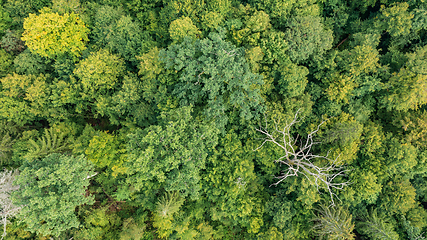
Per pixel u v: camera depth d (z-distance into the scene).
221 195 15.06
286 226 15.26
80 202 12.70
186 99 14.79
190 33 14.16
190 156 13.39
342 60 15.31
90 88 16.03
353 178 15.04
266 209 15.52
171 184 13.16
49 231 11.96
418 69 13.79
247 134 15.91
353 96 15.78
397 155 14.28
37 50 14.71
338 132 14.55
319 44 14.95
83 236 15.47
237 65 13.21
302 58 14.95
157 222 15.58
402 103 14.37
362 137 15.05
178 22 13.79
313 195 14.02
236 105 14.62
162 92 14.97
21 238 14.62
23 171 11.90
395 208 15.73
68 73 16.17
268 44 14.32
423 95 13.88
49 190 12.10
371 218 15.69
